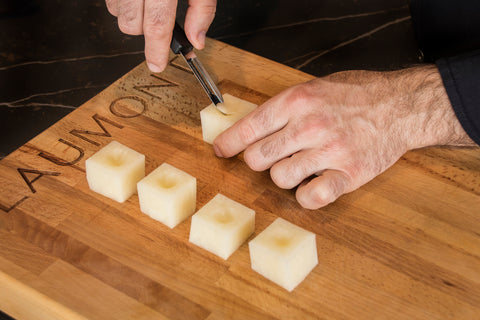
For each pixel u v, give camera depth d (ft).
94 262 3.38
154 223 3.63
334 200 3.72
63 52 5.73
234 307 3.19
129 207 3.73
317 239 3.55
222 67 4.79
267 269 3.29
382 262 3.42
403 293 3.27
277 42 5.80
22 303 3.30
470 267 3.40
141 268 3.36
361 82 4.01
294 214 3.70
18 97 5.22
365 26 5.99
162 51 3.91
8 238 3.49
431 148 4.10
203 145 4.17
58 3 6.37
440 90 3.90
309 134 3.79
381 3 6.31
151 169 3.96
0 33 5.92
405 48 5.70
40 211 3.66
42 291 3.21
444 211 3.70
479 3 4.89
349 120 3.84
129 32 4.02
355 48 5.72
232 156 4.06
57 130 4.20
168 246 3.50
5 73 5.46
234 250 3.49
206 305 3.19
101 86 5.35
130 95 4.52
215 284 3.30
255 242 3.28
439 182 3.88
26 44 5.81
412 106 3.90
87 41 5.87
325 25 6.01
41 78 5.43
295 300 3.23
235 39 5.82
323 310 3.18
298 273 3.26
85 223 3.60
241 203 3.77
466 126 3.78
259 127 3.88
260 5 6.29
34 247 3.45
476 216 3.67
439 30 5.17
